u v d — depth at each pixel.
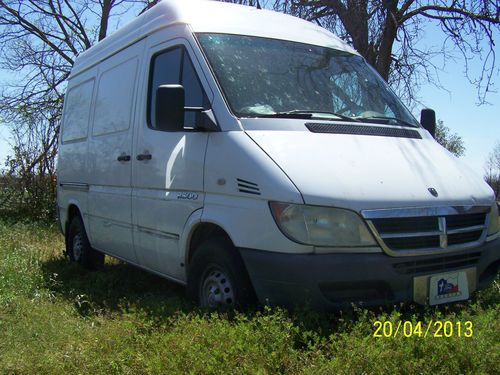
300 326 3.54
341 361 3.16
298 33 5.47
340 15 9.45
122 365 3.40
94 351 3.64
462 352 3.28
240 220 3.94
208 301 4.31
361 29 9.30
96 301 5.29
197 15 5.07
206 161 4.34
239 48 4.88
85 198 6.81
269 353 3.29
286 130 4.25
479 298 4.35
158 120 4.40
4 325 4.33
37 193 13.41
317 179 3.76
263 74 4.72
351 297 3.70
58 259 7.70
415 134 4.93
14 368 3.57
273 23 5.43
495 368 3.23
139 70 5.59
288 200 3.68
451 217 4.02
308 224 3.64
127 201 5.58
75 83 7.65
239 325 3.56
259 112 4.37
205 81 4.56
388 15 9.25
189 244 4.59
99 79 6.69
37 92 15.34
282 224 3.68
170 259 4.89
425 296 3.85
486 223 4.29
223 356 3.26
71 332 4.17
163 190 4.91
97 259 7.09
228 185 4.10
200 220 4.33
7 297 4.89
